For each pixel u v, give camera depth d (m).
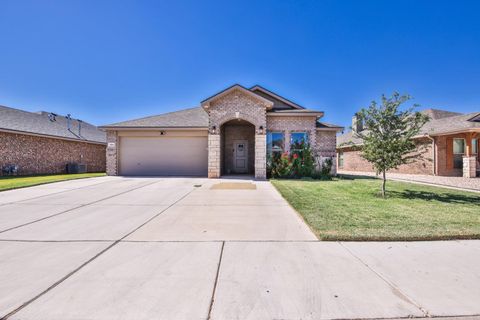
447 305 2.09
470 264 2.85
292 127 13.28
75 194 7.87
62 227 4.34
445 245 3.45
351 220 4.55
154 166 14.70
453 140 15.00
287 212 5.49
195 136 14.55
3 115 16.41
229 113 12.68
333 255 3.12
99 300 2.15
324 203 6.14
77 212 5.47
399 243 3.53
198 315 1.96
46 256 3.09
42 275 2.60
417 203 6.20
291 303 2.11
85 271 2.69
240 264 2.87
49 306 2.06
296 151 13.23
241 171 16.09
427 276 2.58
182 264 2.87
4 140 14.59
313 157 13.04
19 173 15.23
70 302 2.12
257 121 12.57
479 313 1.98
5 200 6.86
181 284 2.42
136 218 4.97
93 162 21.00
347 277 2.56
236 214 5.30
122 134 14.73
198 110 18.08
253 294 2.25
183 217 5.05
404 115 7.09
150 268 2.77
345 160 23.91
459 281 2.48
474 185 10.00
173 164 14.64
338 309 2.03
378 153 7.11
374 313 1.99
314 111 13.08
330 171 13.10
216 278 2.54
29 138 15.88
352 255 3.12
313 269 2.74
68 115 20.41
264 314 1.97
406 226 4.16
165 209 5.79
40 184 10.23
